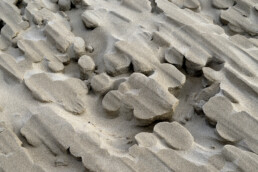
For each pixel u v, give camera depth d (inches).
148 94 45.6
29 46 49.9
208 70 47.3
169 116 45.3
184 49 48.9
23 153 42.8
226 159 42.1
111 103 45.8
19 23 52.3
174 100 45.0
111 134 44.9
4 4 53.9
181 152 42.7
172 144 42.9
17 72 47.8
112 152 42.9
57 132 43.7
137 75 46.7
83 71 48.3
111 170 41.8
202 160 42.2
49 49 50.2
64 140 43.4
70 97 46.3
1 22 53.0
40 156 43.3
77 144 43.2
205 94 46.4
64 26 52.1
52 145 43.5
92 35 51.7
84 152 42.8
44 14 52.7
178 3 54.8
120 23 51.9
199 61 47.7
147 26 51.7
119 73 48.1
